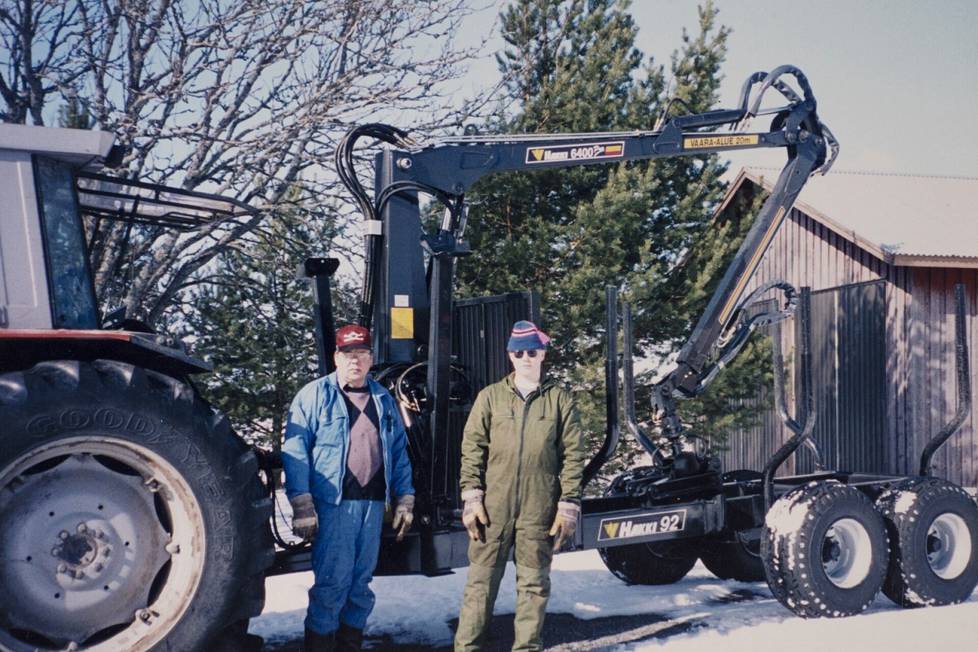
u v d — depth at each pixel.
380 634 4.61
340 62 9.51
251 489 3.34
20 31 8.55
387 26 9.52
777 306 6.62
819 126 6.15
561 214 10.79
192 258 8.70
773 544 4.78
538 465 3.69
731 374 10.44
